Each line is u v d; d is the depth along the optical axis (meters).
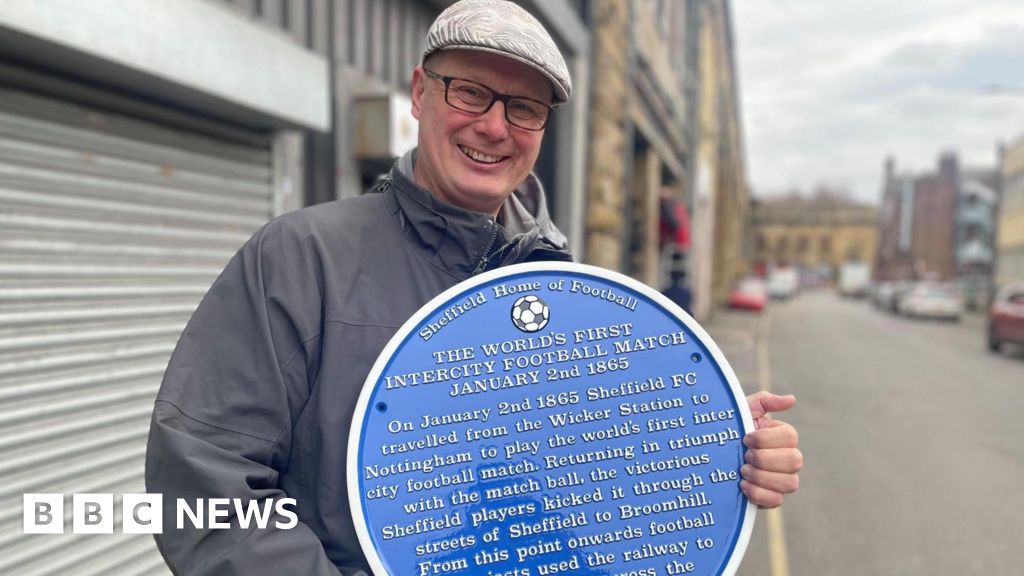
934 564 3.45
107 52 2.09
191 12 2.41
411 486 1.15
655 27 9.69
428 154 1.28
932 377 9.97
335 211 1.24
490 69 1.21
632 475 1.23
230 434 1.05
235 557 0.98
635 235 10.22
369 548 1.10
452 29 1.19
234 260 1.17
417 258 1.26
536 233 1.36
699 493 1.23
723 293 26.53
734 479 1.24
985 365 11.73
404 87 4.32
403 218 1.27
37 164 2.19
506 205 1.44
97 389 2.37
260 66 2.78
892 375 10.09
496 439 1.20
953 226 48.97
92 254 2.38
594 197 6.60
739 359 11.63
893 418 6.88
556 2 5.18
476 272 1.29
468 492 1.17
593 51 6.58
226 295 1.13
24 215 2.15
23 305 2.14
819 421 6.65
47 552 2.15
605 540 1.20
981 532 3.87
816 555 3.53
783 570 3.36
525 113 1.26
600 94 6.59
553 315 1.26
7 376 2.08
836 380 9.46
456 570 1.15
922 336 18.14
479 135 1.24
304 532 1.05
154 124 2.63
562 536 1.19
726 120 25.91
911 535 3.81
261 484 1.06
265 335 1.09
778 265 80.31
